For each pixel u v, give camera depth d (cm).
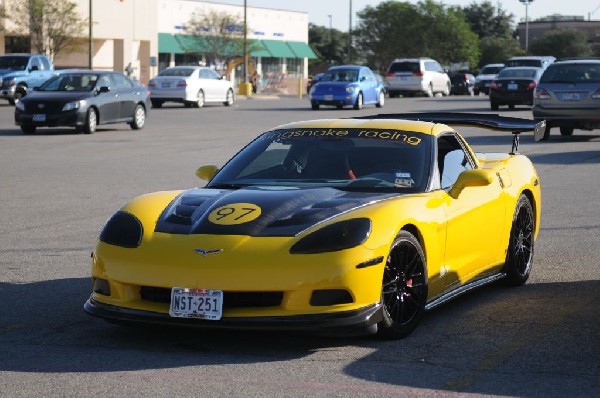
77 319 666
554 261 889
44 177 1534
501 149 2014
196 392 498
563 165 1709
